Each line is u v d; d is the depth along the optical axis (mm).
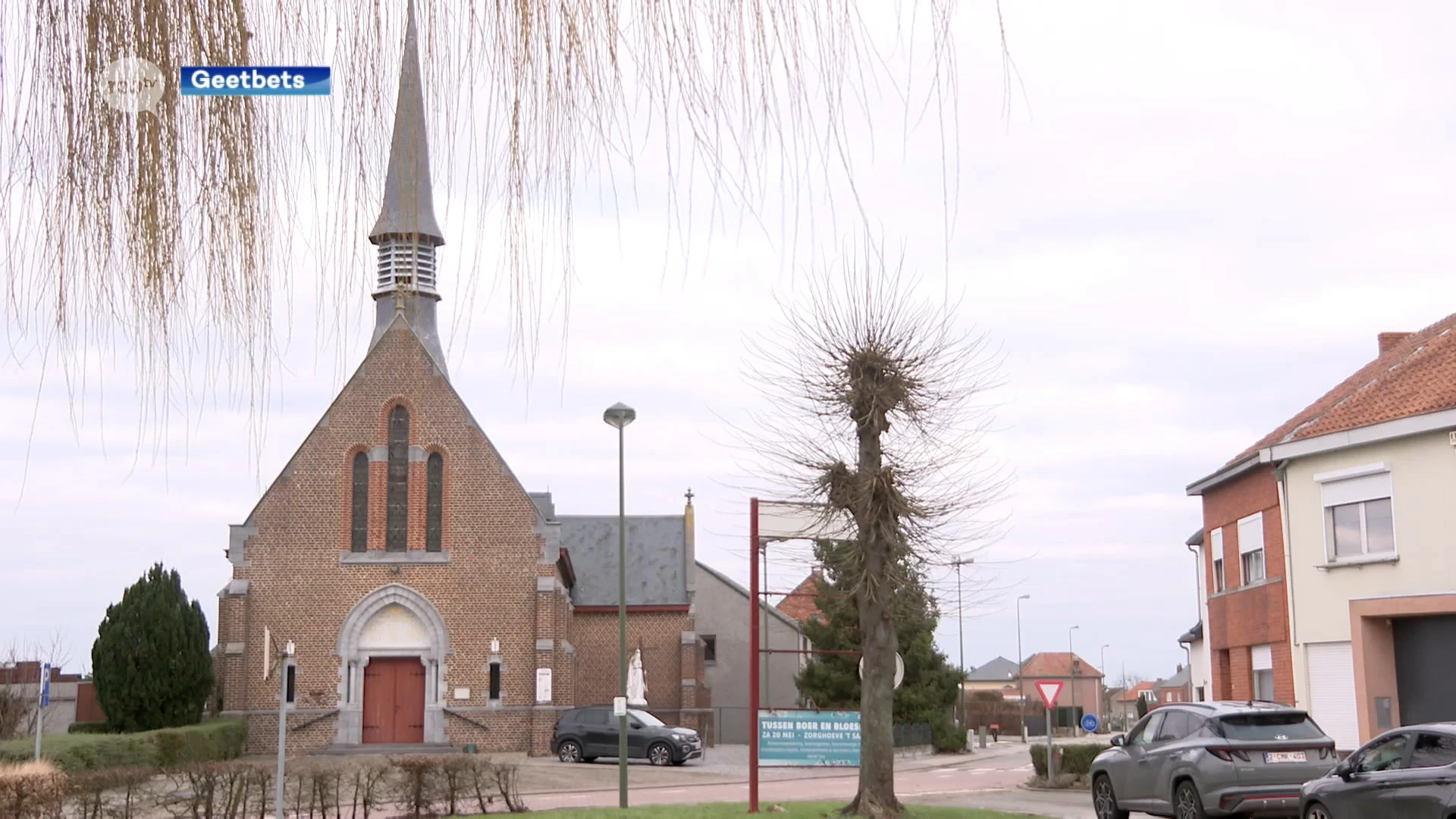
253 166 1800
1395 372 23859
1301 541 23828
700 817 17984
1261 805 15492
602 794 27266
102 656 32812
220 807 18672
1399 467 21859
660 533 49781
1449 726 13102
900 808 17609
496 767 20453
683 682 46344
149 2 1771
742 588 51000
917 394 18094
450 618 39531
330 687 38812
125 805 17250
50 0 1762
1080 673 119750
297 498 39750
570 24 1679
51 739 25500
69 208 1787
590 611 47125
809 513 18688
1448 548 20969
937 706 49375
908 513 17750
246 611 38938
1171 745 16625
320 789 19250
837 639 46531
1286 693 24266
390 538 40062
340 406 40250
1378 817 13352
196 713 34031
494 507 40156
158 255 1812
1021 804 23266
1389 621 22312
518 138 1711
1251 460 24969
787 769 34938
